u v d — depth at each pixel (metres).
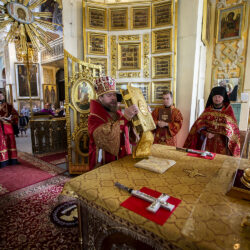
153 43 3.37
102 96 1.59
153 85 3.46
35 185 2.91
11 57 10.73
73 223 1.96
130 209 0.79
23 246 1.64
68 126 3.19
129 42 3.40
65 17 3.16
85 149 3.26
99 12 3.33
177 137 3.57
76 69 3.22
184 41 3.32
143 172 1.20
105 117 1.56
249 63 3.64
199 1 3.14
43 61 11.23
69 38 3.24
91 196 0.93
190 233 0.63
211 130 2.59
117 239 0.99
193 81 3.32
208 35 3.91
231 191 0.87
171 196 0.89
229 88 3.88
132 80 3.49
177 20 3.34
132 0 3.42
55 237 1.75
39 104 11.72
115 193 0.93
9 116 3.94
